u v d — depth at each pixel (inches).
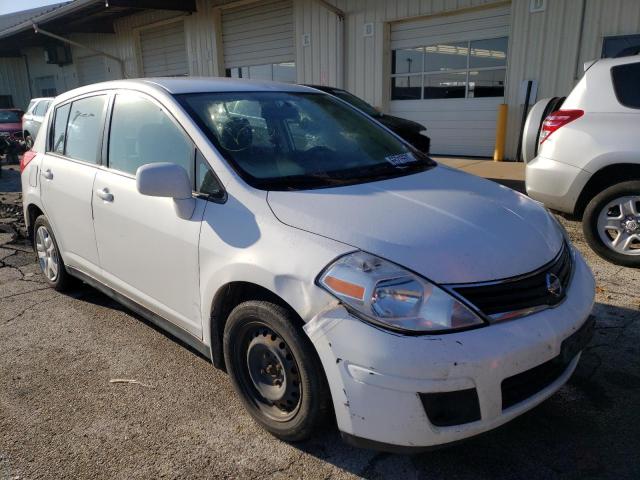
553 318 88.5
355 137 136.5
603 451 97.5
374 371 80.3
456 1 409.7
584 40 354.9
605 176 185.9
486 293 84.7
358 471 94.1
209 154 110.9
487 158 426.6
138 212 123.3
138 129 129.2
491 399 82.0
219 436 104.0
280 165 114.6
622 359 126.3
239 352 105.2
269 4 554.9
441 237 90.4
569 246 110.7
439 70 442.0
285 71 562.3
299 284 88.8
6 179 448.8
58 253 169.8
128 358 134.6
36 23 729.0
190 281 111.8
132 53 757.9
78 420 109.9
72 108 160.6
